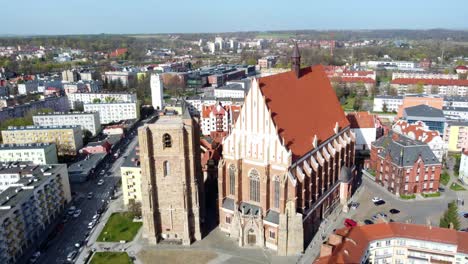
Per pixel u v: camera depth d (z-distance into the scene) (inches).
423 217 4603.8
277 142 3762.3
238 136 4025.6
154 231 4116.6
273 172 3870.6
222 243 4128.9
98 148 7194.9
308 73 4744.1
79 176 6063.0
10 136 7381.9
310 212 4099.4
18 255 4035.4
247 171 4055.1
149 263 3818.9
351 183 5123.0
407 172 5137.8
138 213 4749.0
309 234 4192.9
